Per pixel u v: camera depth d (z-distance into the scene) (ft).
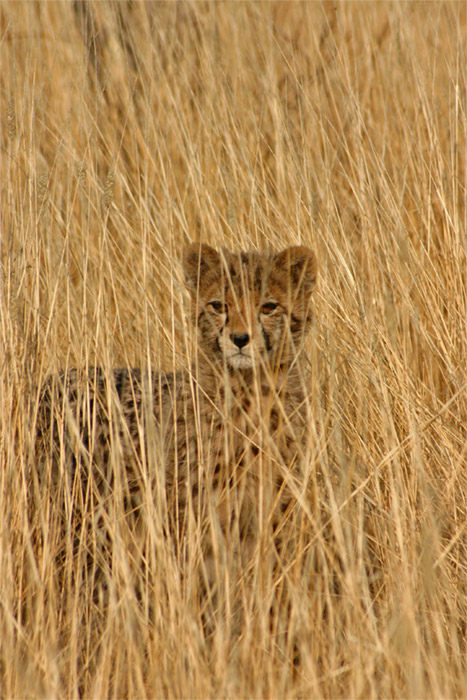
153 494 25.96
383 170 35.24
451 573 26.43
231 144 36.42
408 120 38.70
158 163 38.14
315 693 20.57
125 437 27.12
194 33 41.63
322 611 24.76
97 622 24.84
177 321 32.91
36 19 42.83
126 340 33.04
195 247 28.22
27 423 26.35
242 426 26.43
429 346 32.55
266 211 35.53
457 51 36.86
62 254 29.09
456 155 36.32
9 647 22.43
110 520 25.26
